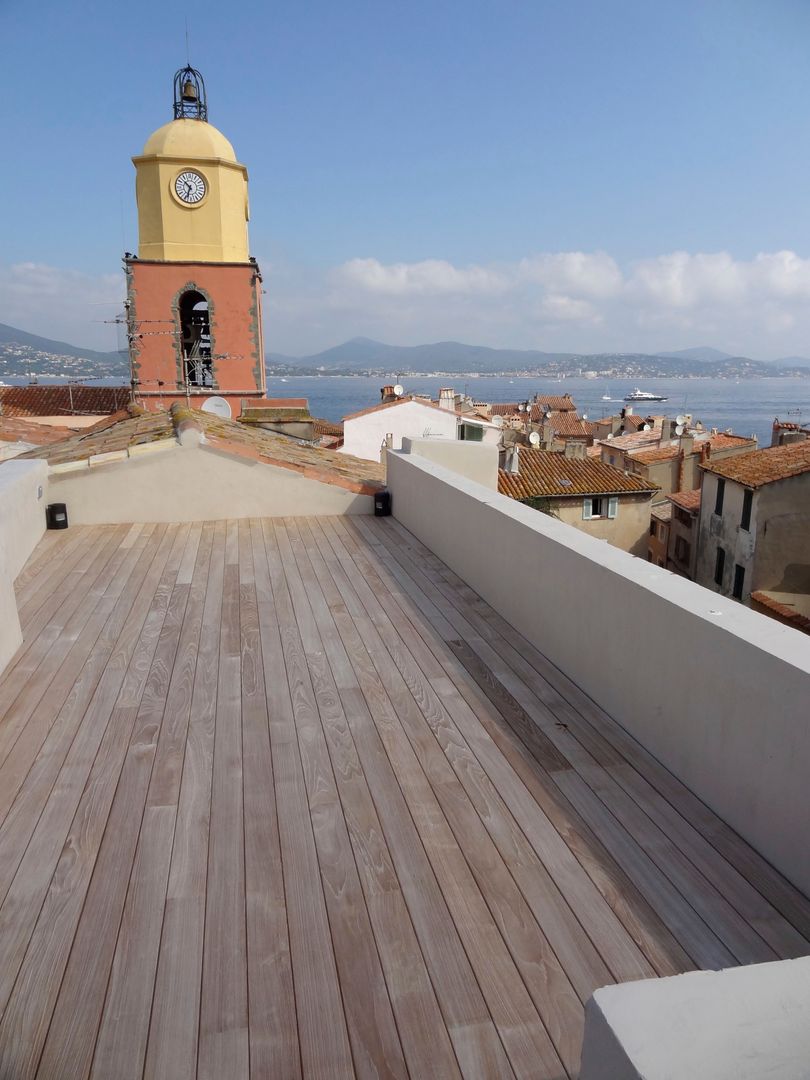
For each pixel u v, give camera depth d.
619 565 3.33
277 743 3.14
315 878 2.31
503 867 2.35
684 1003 1.08
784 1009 1.07
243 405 23.00
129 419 11.48
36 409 28.30
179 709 3.45
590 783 2.82
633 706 3.14
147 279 23.42
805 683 2.09
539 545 4.05
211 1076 1.65
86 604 4.93
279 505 7.65
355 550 6.39
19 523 5.80
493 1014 1.80
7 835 2.52
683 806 2.66
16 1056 1.69
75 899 2.21
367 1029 1.77
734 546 24.39
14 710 3.44
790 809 2.21
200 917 2.14
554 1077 1.63
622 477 27.53
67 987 1.89
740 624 2.52
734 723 2.45
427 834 2.52
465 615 4.73
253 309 24.12
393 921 2.12
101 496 7.22
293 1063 1.68
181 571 5.72
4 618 3.94
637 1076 0.95
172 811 2.66
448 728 3.27
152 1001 1.85
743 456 26.75
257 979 1.92
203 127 23.72
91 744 3.13
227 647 4.20
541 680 3.76
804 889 2.18
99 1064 1.67
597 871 2.32
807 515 22.47
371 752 3.07
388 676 3.81
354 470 8.98
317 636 4.37
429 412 27.89
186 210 23.62
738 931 2.06
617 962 1.96
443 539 5.99
